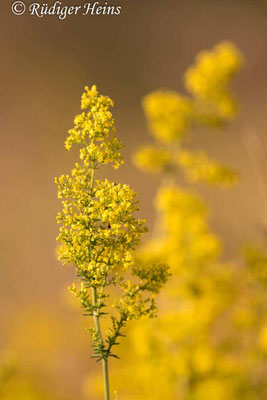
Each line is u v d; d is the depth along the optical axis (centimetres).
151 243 715
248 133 711
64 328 1041
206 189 1526
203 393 655
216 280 679
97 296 340
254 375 668
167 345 686
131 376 750
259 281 674
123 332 768
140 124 1995
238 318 672
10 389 863
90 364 1012
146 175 1702
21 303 1252
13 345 1007
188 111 782
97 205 343
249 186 1568
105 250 347
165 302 717
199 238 683
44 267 1416
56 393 937
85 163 351
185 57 2283
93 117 353
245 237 1280
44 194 1652
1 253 1413
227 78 792
